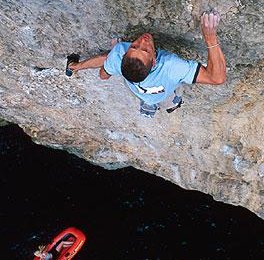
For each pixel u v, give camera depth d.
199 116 6.36
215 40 4.47
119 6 4.79
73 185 9.48
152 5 4.71
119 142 7.56
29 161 9.45
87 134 7.64
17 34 5.52
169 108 5.38
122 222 9.45
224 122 6.37
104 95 6.42
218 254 9.23
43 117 7.50
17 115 7.64
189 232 9.30
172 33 4.97
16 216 9.59
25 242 9.52
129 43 4.61
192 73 4.55
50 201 9.57
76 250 8.94
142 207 9.39
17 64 6.18
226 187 7.36
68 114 7.18
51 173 9.48
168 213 9.33
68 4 4.88
